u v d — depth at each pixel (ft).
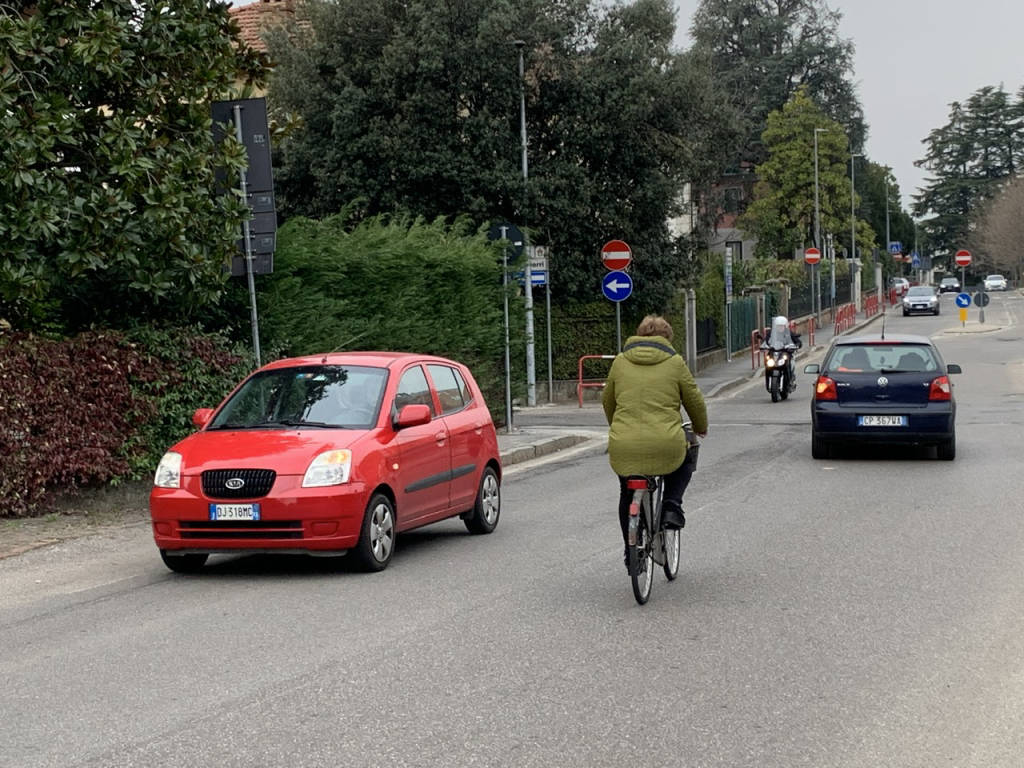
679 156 107.14
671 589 30.40
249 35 116.47
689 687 21.58
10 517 42.19
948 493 46.98
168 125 48.06
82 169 46.37
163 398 46.37
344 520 32.65
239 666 23.49
